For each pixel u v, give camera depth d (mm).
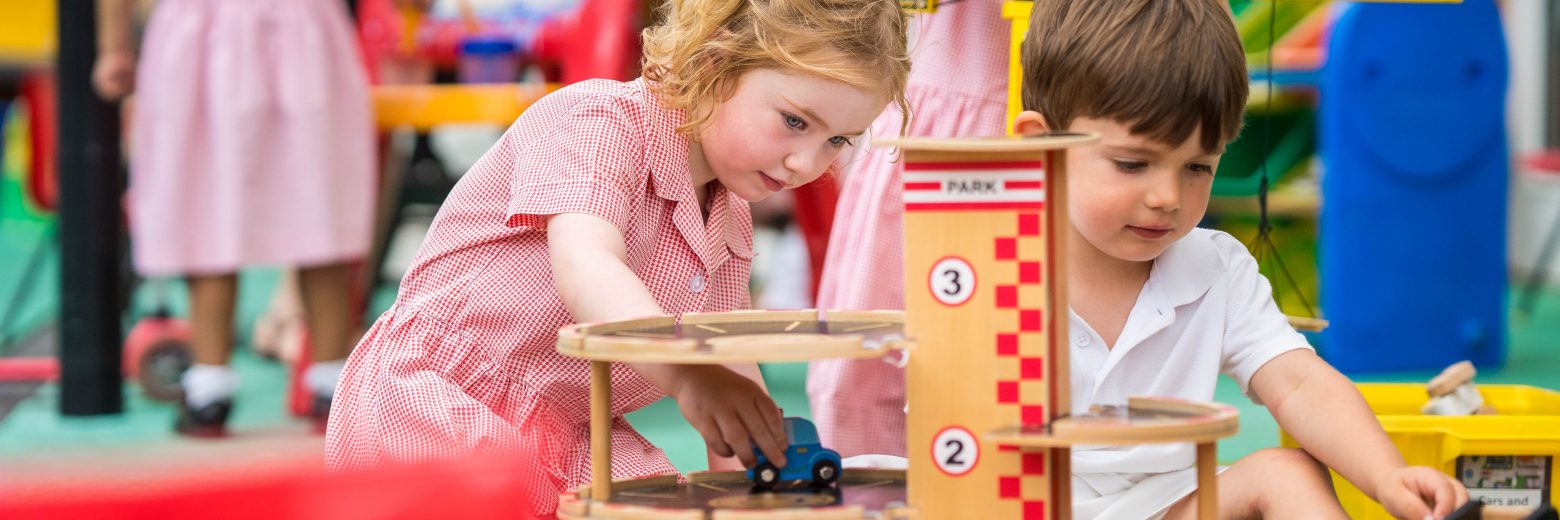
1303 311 3582
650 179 1318
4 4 4316
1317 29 3580
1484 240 3361
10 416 2984
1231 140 1270
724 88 1265
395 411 1332
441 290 1363
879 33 1268
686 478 1046
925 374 917
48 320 4441
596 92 1317
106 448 551
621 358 875
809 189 2975
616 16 3031
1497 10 3316
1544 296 4590
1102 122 1219
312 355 2848
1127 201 1225
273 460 578
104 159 2936
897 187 1854
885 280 1866
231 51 2770
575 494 976
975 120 1848
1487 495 1374
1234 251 1381
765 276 4586
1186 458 1332
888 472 1032
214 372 2721
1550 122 4824
